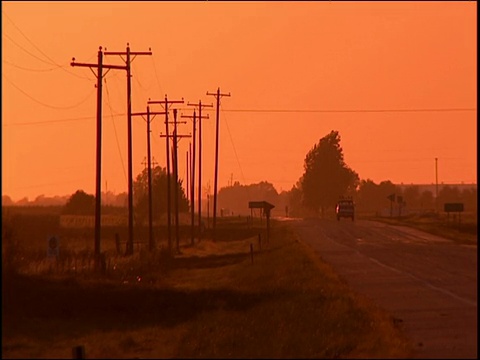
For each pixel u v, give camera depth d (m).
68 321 104.69
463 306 104.81
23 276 132.88
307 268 160.50
